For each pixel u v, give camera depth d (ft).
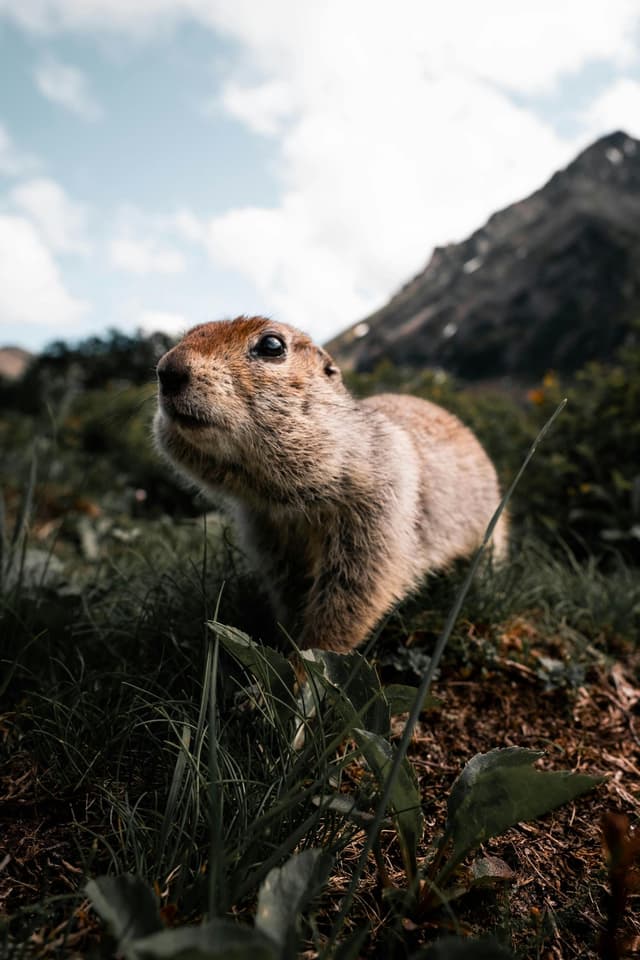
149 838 0.40
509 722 0.62
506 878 0.41
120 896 0.30
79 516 1.36
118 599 0.71
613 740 0.61
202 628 0.62
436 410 1.01
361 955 0.36
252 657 0.48
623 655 0.78
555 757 0.58
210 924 0.27
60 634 0.65
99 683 0.59
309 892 0.32
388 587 0.67
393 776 0.33
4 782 0.48
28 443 2.36
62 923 0.36
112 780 0.48
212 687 0.40
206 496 0.76
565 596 0.86
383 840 0.45
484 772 0.40
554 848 0.46
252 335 0.64
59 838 0.43
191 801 0.41
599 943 0.38
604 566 1.12
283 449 0.63
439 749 0.57
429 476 0.81
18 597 0.66
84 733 0.52
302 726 0.48
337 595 0.66
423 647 0.70
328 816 0.42
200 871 0.37
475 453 0.96
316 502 0.66
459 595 0.35
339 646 0.66
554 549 1.19
